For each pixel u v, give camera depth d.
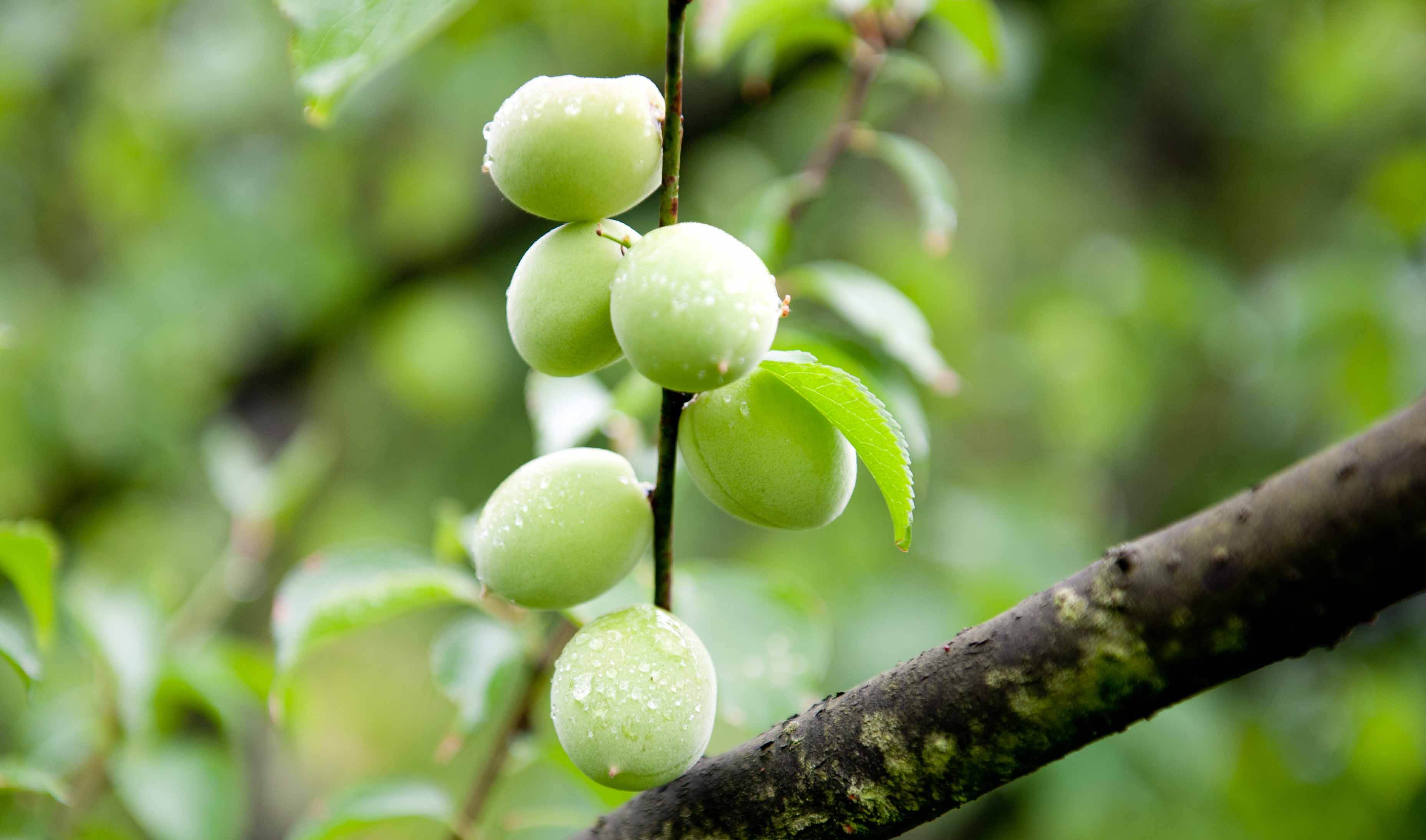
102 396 1.80
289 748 1.06
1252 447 1.74
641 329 0.74
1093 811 1.29
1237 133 1.91
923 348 0.92
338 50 0.73
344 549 0.89
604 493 0.77
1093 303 1.75
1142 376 1.76
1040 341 1.77
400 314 1.98
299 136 1.92
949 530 1.41
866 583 1.47
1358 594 0.71
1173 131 1.90
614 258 0.76
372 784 0.89
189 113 1.88
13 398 1.77
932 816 0.75
